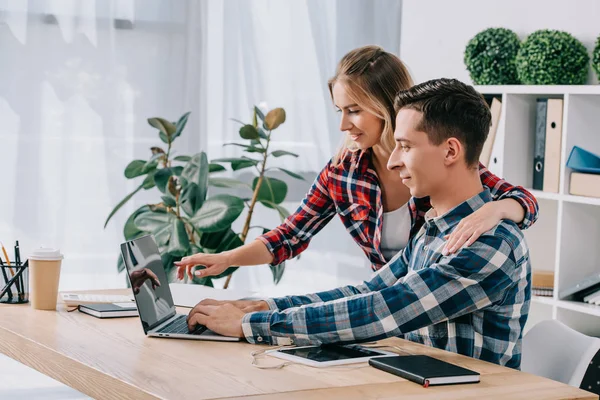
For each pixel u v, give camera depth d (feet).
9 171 13.15
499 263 5.57
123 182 13.75
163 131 11.64
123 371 5.04
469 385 5.01
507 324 5.87
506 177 10.71
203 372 5.07
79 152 13.51
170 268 10.81
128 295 7.46
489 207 5.90
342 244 15.39
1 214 13.14
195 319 6.12
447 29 12.27
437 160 5.78
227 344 5.83
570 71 10.25
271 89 14.73
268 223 14.83
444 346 6.05
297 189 14.96
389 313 5.62
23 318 6.51
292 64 14.82
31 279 6.84
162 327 6.20
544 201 10.95
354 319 5.67
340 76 7.22
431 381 4.94
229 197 10.98
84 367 5.19
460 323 5.95
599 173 9.76
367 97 7.11
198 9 14.10
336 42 15.07
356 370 5.24
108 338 5.93
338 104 7.34
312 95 14.97
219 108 14.40
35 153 13.26
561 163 10.11
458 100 5.71
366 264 15.44
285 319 5.81
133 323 6.46
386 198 7.68
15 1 13.06
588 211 10.21
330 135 15.08
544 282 10.40
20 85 13.15
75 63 13.41
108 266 13.71
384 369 5.24
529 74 10.41
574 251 10.16
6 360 12.69
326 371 5.19
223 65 14.38
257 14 14.57
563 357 6.46
